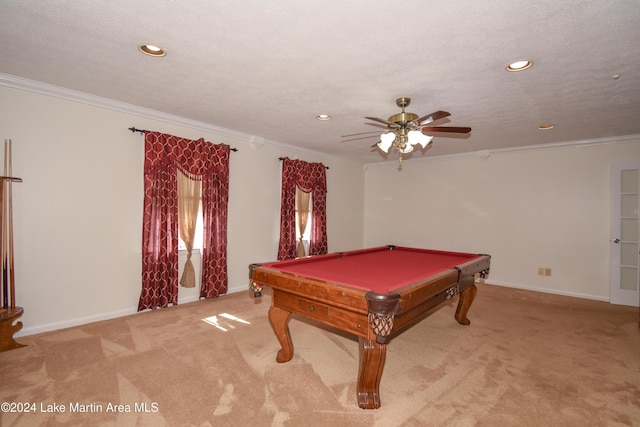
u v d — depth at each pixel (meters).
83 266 3.15
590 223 4.43
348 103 3.19
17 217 2.79
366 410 1.88
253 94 3.00
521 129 3.95
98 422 1.73
